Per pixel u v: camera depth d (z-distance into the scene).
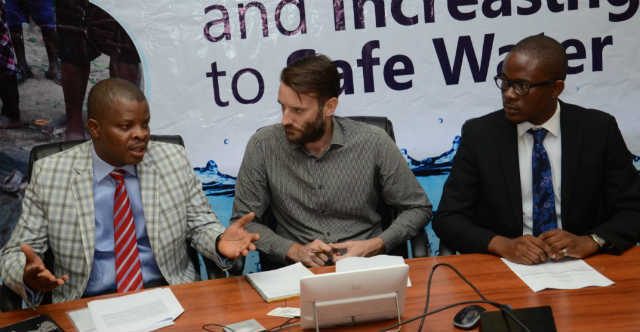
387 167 2.39
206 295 1.85
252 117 2.93
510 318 1.48
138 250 2.15
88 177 2.12
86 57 2.84
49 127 2.86
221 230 2.14
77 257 2.10
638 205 2.16
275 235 2.32
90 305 1.78
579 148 2.24
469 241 2.14
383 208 2.51
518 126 2.30
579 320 1.55
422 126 2.95
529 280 1.80
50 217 2.08
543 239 2.00
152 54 2.87
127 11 2.83
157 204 2.16
